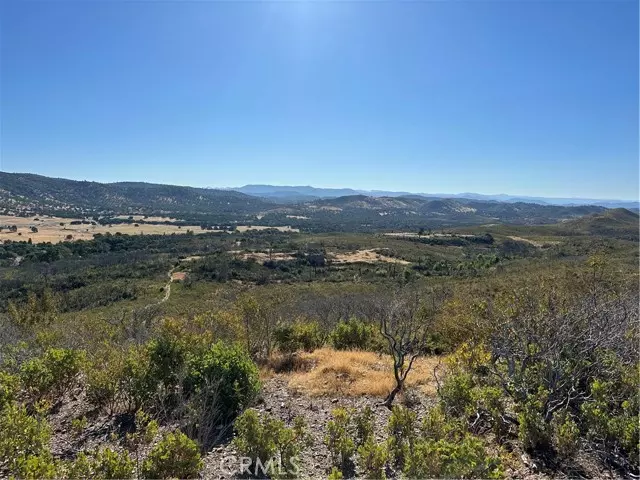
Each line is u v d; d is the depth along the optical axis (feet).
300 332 33.01
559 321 17.79
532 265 137.39
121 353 22.27
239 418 14.76
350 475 13.71
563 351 17.71
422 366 26.61
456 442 13.76
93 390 18.81
